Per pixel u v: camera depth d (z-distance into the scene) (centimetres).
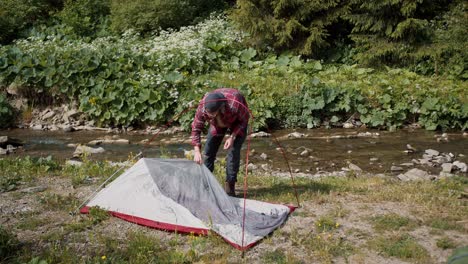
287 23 1358
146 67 1282
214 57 1344
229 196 548
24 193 609
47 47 1371
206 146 559
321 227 484
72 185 641
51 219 518
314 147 987
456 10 1366
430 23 1420
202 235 468
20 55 1301
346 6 1388
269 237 466
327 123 1161
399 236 458
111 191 543
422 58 1352
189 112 1132
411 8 1291
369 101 1166
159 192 520
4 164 746
